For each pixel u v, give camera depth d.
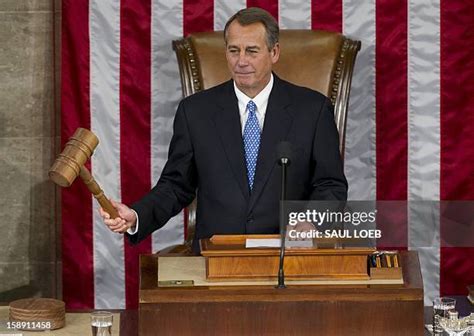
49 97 19.11
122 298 19.08
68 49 18.58
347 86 17.42
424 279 19.09
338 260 11.45
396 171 18.92
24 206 19.34
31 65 19.06
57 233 19.42
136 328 12.16
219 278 11.35
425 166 18.89
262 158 15.45
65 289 19.03
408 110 18.80
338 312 11.08
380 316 11.09
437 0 18.61
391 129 18.86
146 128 18.78
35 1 18.98
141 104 18.73
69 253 18.94
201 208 15.74
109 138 18.75
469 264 19.03
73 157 11.61
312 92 16.00
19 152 19.22
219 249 11.38
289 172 15.40
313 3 18.58
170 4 18.56
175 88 18.75
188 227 17.58
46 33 19.03
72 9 18.50
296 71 17.36
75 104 18.67
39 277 19.50
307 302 11.05
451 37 18.67
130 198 18.88
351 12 18.61
